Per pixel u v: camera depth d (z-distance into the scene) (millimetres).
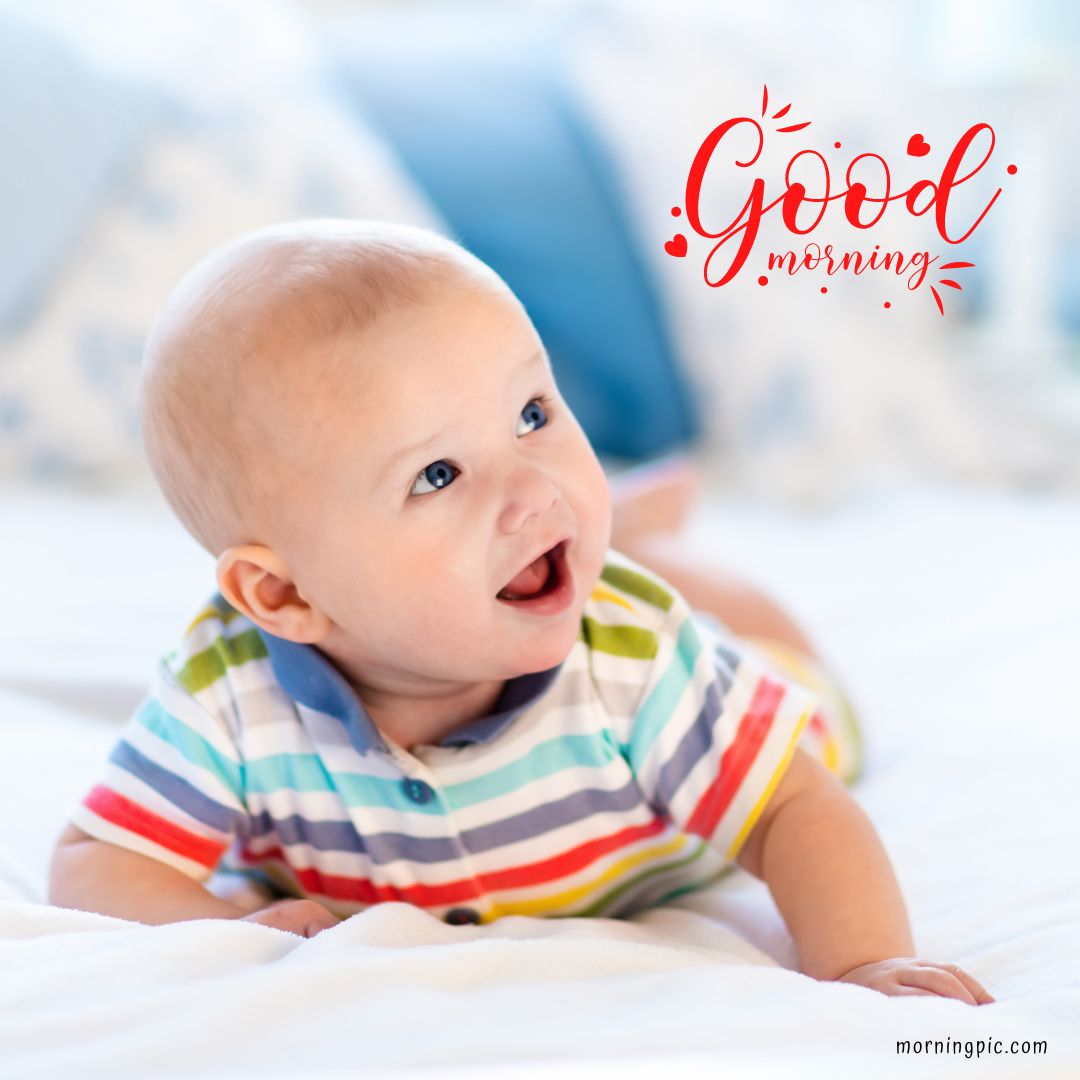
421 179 2475
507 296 954
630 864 1044
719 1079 649
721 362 2455
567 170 2514
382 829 993
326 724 981
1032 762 1296
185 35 2322
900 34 3658
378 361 905
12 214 2115
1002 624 1758
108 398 2135
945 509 2311
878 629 1765
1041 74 3178
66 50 2203
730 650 1043
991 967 913
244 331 933
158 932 827
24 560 1842
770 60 2695
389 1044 680
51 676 1463
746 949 948
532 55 2660
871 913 911
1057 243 3779
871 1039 714
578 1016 725
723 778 981
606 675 999
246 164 2240
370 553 926
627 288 2463
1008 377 2998
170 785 1007
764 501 2352
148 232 2182
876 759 1366
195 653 1027
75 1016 701
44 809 1169
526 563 928
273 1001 714
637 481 1568
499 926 930
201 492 982
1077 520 2260
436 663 954
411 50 2652
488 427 920
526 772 985
